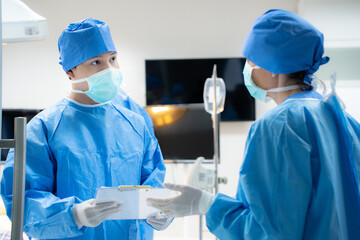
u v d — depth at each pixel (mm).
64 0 4762
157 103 4652
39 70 4723
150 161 1698
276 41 1162
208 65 4648
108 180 1498
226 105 4625
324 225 1008
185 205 1232
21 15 1509
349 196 1104
